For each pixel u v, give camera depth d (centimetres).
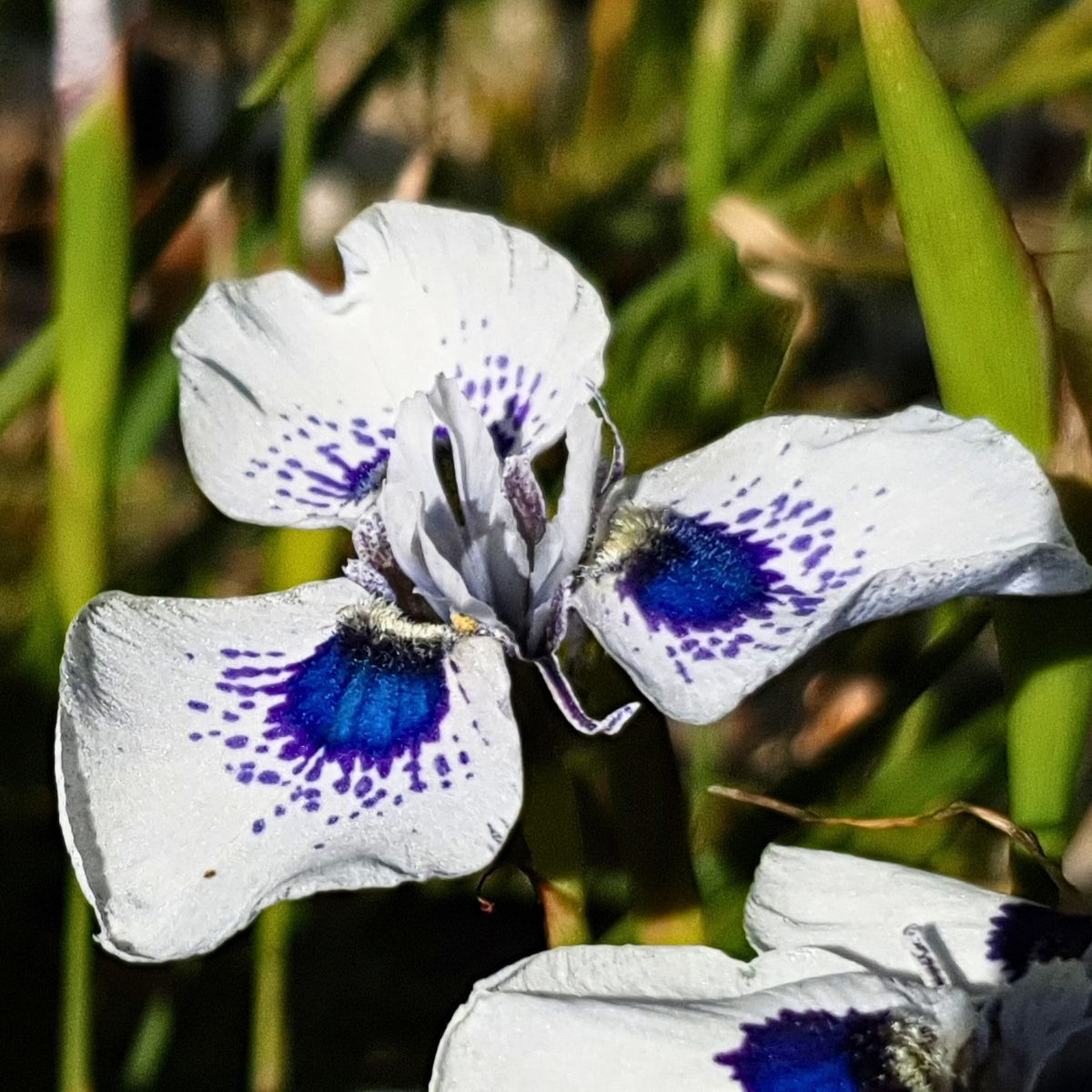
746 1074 38
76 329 41
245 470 41
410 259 42
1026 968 39
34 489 52
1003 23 59
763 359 48
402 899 46
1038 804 41
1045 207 60
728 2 47
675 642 39
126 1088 43
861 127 49
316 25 44
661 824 40
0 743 46
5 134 62
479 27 58
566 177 55
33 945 46
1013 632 41
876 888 39
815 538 40
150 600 40
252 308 41
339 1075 45
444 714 39
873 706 46
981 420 40
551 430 41
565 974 39
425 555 40
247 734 39
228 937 38
